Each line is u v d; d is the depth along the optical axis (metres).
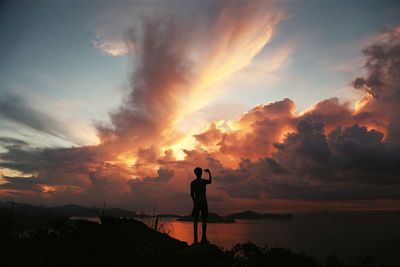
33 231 8.90
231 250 9.67
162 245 11.06
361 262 10.16
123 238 8.92
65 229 8.94
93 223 8.93
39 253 8.05
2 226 8.54
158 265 8.55
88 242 8.30
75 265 7.72
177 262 8.80
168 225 13.07
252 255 9.46
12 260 7.41
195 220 11.14
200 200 11.19
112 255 8.30
